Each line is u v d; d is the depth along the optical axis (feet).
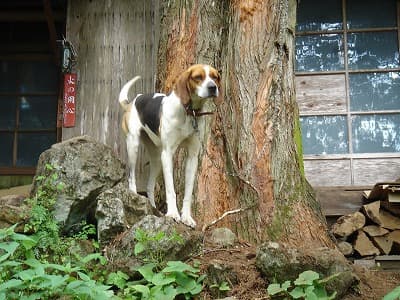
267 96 13.43
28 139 19.40
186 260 11.41
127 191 12.19
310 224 12.73
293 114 13.73
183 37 14.43
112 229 11.67
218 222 12.84
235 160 13.19
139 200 12.26
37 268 9.11
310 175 17.46
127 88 14.33
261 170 12.98
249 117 13.35
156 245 11.12
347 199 16.49
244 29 13.88
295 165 13.29
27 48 19.80
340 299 11.13
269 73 13.56
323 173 17.44
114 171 12.94
